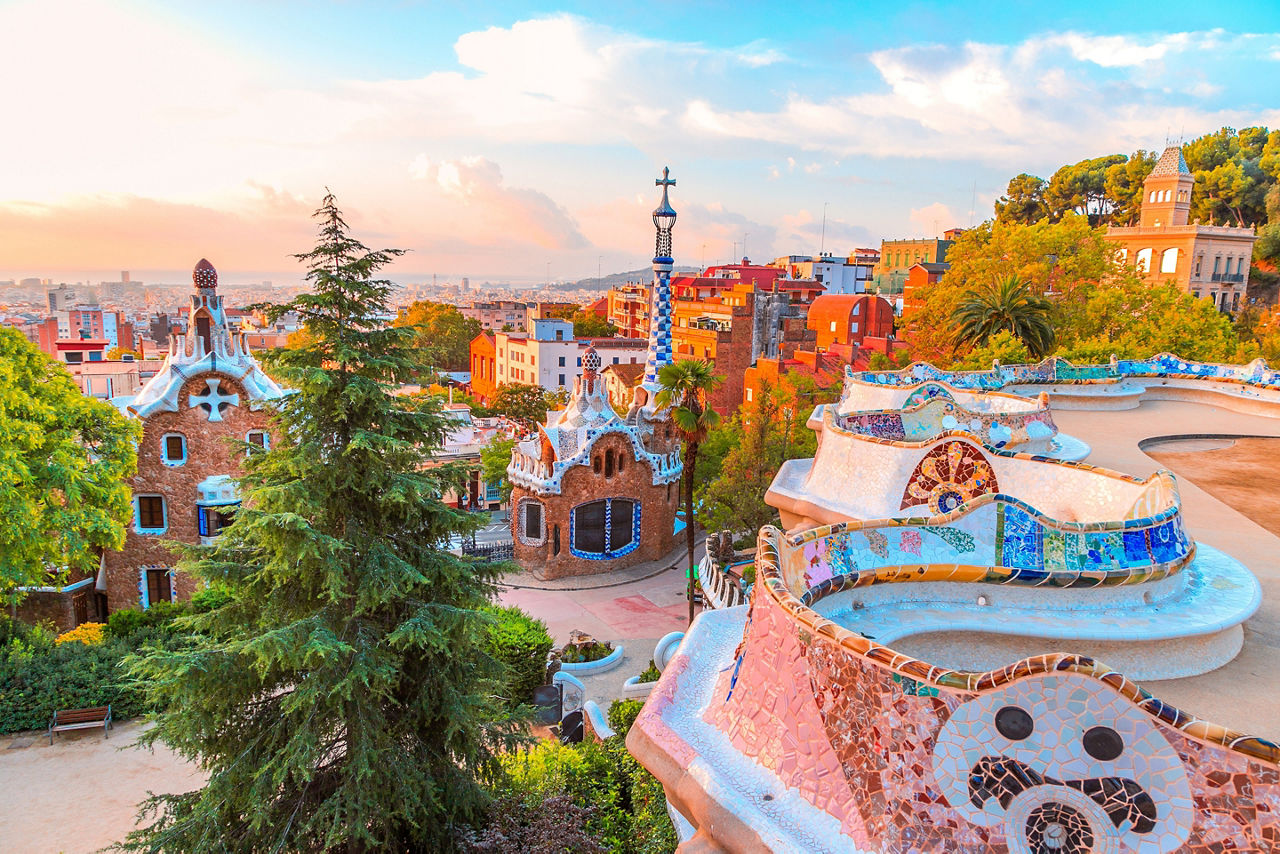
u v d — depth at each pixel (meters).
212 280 36.97
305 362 15.66
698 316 105.62
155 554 36.94
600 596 43.91
